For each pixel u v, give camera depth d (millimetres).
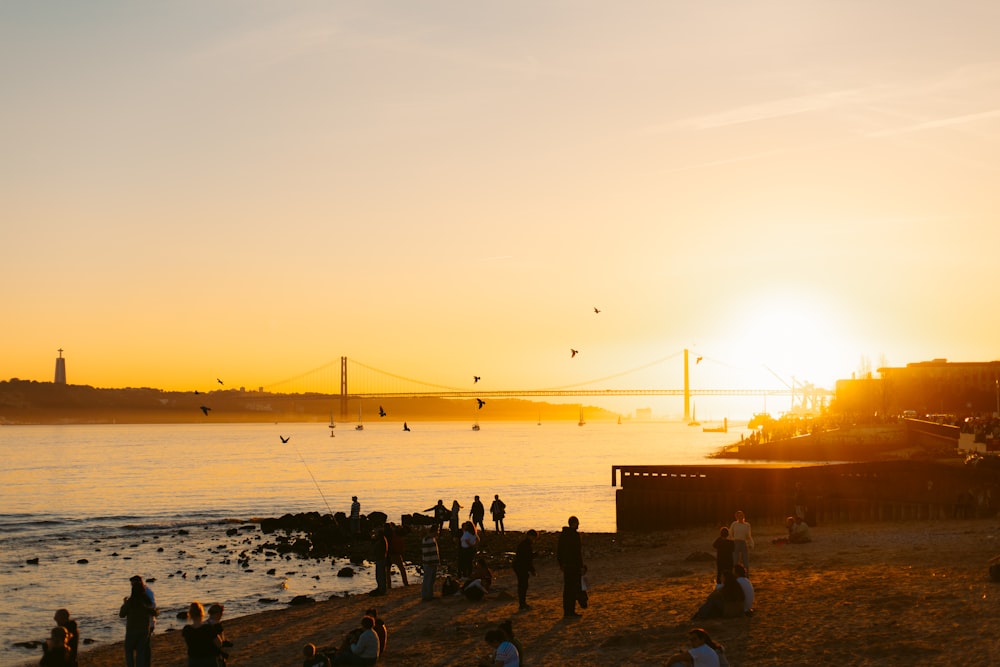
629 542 53312
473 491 104625
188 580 48812
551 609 28609
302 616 33031
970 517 53438
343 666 23234
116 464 169250
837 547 39031
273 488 114750
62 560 56938
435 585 38031
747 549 30500
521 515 78000
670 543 50281
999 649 19750
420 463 165125
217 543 65062
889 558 33656
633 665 21281
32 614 41188
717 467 60406
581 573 26922
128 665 22719
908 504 55188
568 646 23594
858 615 23969
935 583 27469
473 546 37125
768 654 21078
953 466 55438
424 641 25672
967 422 115250
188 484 122500
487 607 30125
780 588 28547
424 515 74312
